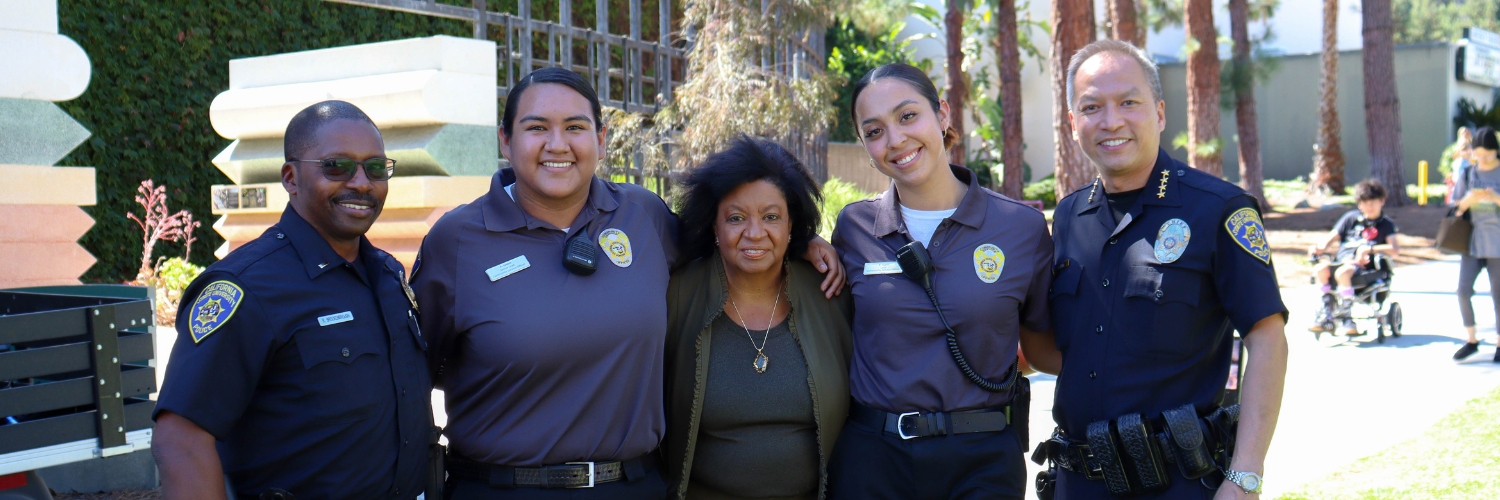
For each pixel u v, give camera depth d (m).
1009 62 21.45
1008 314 2.96
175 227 11.12
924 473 2.88
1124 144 2.67
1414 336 8.69
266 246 2.39
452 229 2.80
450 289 2.76
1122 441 2.61
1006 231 3.00
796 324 3.07
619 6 13.91
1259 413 2.51
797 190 2.99
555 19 13.49
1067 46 13.73
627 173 10.25
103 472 4.54
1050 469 3.10
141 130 10.86
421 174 6.51
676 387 3.07
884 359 2.97
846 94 24.41
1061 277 2.87
